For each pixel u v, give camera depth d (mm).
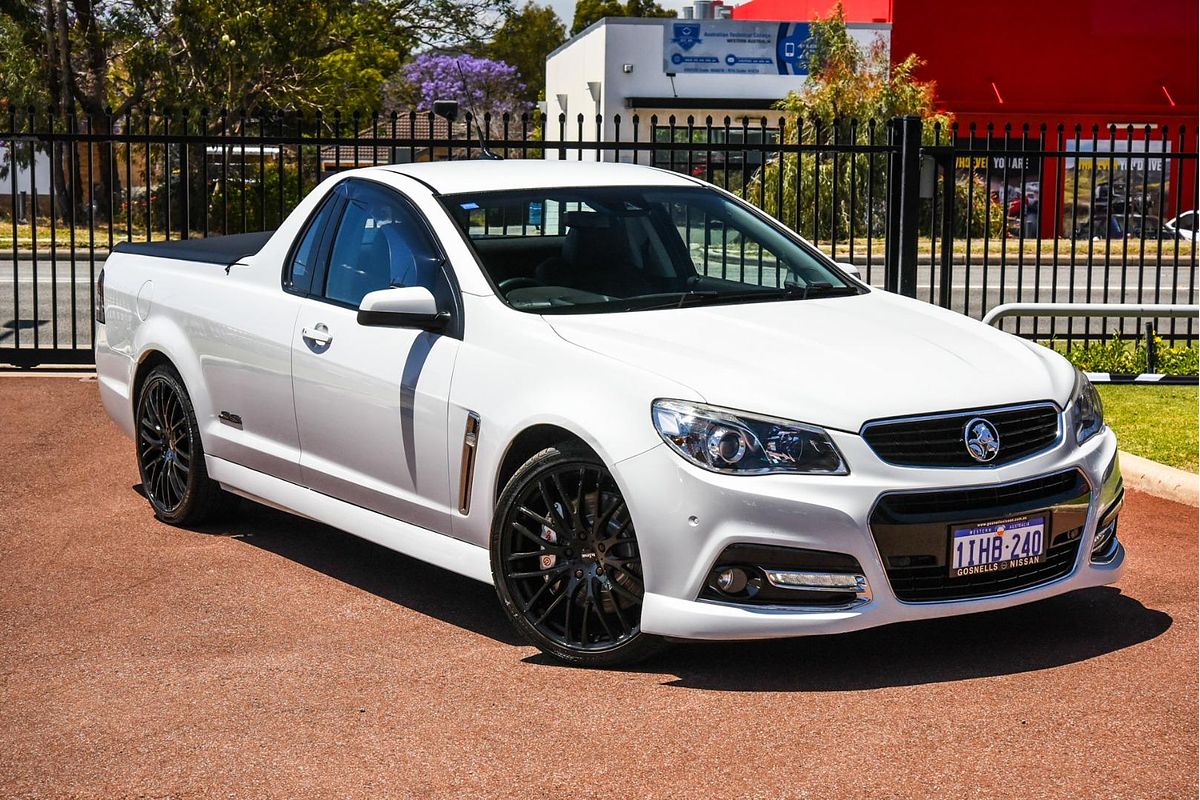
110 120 11250
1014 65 35219
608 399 4633
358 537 6262
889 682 4570
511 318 5109
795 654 4848
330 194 6160
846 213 22172
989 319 9062
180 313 6617
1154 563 5957
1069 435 4797
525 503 4898
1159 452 7980
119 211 31109
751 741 4102
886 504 4410
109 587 5734
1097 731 4141
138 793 3789
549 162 6320
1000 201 29703
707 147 10688
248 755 4035
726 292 5574
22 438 8609
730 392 4500
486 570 5102
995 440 4582
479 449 5039
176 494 6723
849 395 4527
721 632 4410
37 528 6656
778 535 4359
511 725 4246
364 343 5578
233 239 7105
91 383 10391
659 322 5086
